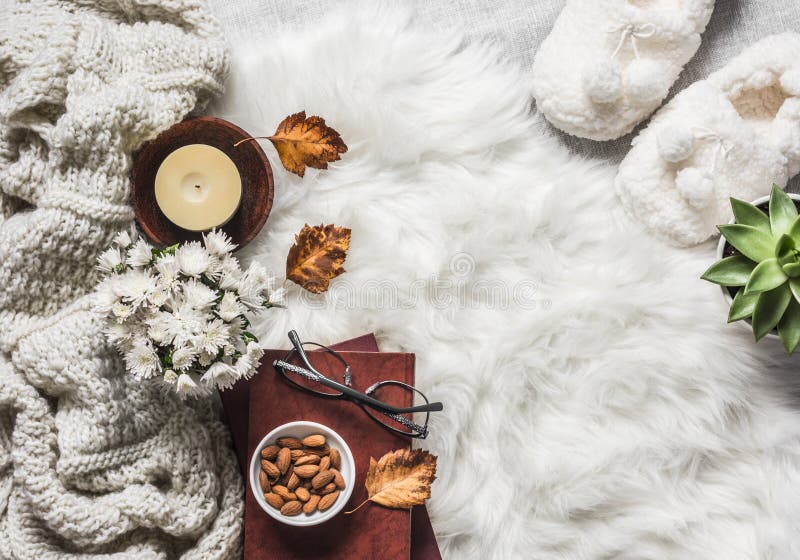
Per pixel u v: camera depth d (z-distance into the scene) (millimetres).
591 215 1002
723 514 986
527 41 1032
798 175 1018
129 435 937
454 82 1005
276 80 998
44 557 934
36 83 927
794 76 955
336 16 1018
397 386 950
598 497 974
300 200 990
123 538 950
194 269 854
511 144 1011
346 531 941
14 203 976
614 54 977
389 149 987
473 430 983
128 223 960
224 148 984
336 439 920
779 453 978
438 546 980
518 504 979
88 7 992
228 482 966
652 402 985
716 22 1025
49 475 928
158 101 953
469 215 983
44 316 955
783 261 894
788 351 917
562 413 986
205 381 871
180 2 972
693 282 987
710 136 961
